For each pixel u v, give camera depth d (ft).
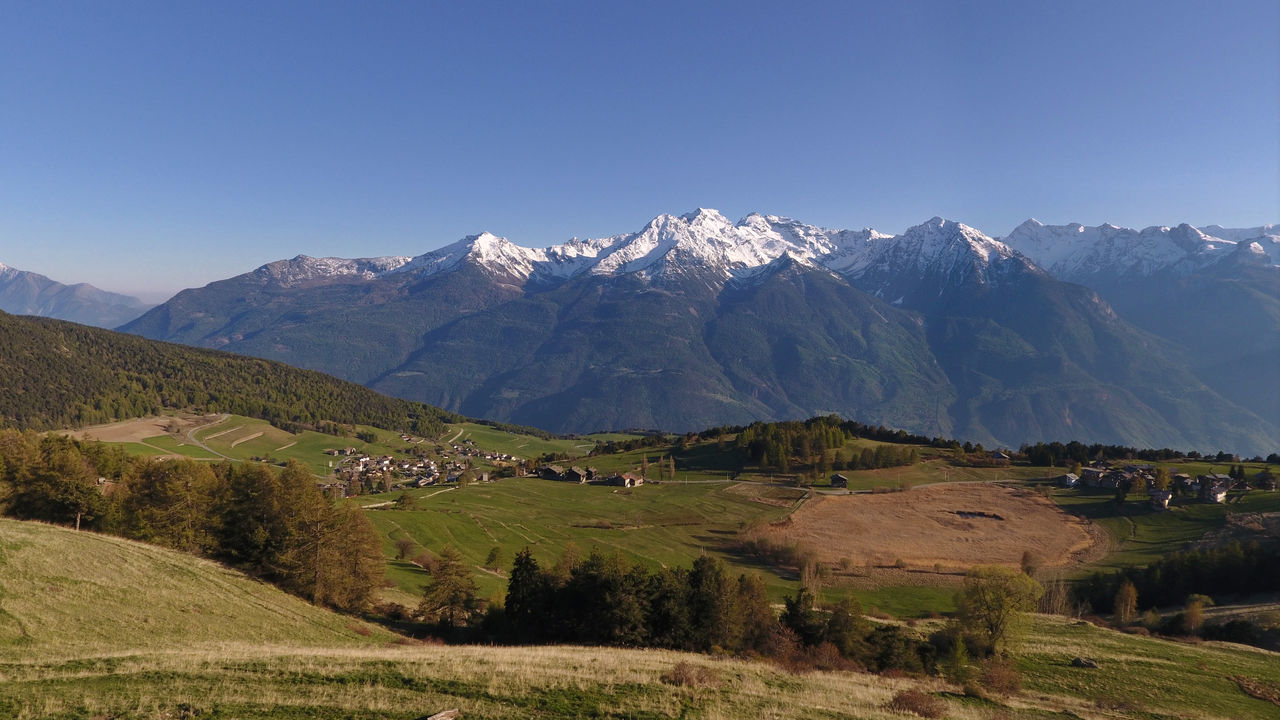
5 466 268.00
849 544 487.20
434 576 222.69
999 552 469.98
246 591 179.83
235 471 286.46
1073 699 161.79
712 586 207.82
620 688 106.63
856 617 212.23
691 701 104.06
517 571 212.43
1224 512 508.53
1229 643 245.04
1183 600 360.69
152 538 218.38
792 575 426.51
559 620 202.49
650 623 198.80
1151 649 224.12
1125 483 597.93
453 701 92.07
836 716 106.93
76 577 146.41
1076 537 501.97
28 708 80.94
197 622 146.61
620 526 529.04
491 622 215.51
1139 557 451.94
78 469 239.50
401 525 426.51
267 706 86.02
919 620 296.92
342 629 178.29
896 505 593.42
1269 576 358.64
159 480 246.06
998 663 193.47
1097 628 265.95
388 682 99.76
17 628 116.16
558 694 100.17
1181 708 166.91
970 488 648.79
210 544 222.48
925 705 120.06
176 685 92.22
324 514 214.90
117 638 125.18
